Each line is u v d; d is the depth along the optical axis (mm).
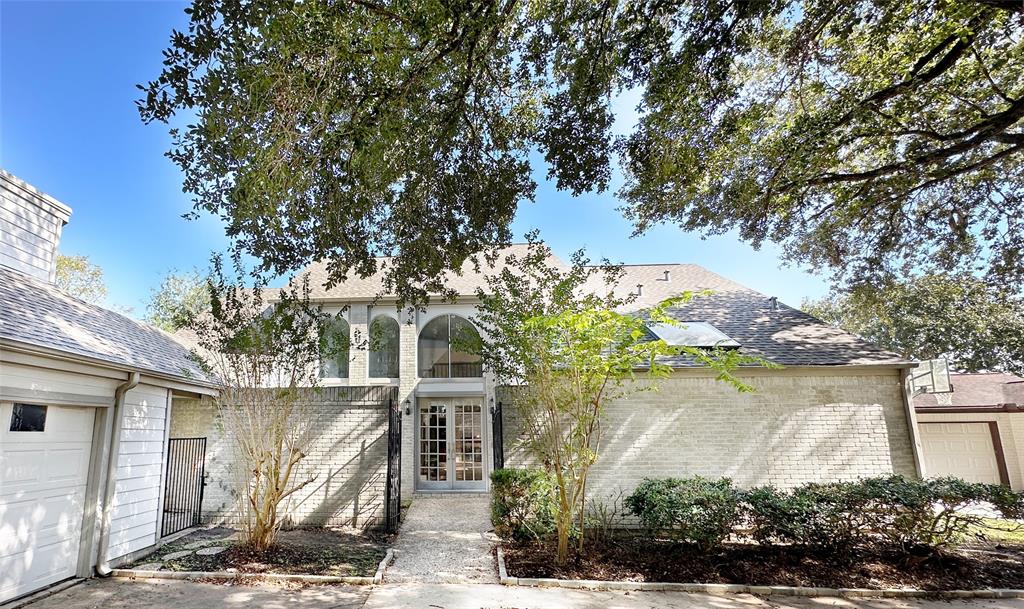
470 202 6402
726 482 7449
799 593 5719
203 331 7176
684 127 5945
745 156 8320
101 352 6316
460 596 5500
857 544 6832
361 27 3709
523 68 5703
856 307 13094
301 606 5180
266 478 7473
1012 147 8289
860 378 9234
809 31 7000
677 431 9070
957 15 6672
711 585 5836
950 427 12969
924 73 7844
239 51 3475
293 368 7316
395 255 7117
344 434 9266
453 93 5102
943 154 8453
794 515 6398
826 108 8195
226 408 8852
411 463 11789
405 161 5348
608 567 6383
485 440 12273
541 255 6879
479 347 7105
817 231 11109
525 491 7473
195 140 3910
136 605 5227
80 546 6156
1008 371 18594
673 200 8453
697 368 9156
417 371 12641
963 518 6574
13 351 5090
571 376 6570
